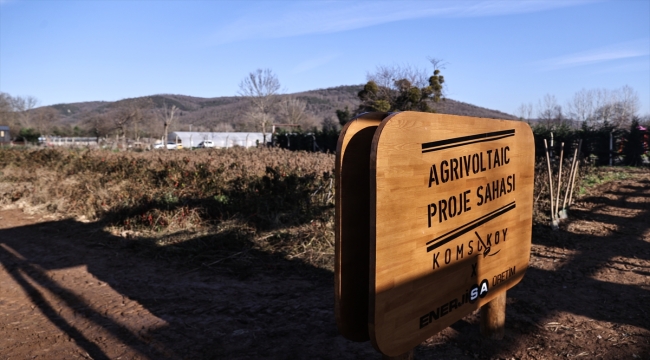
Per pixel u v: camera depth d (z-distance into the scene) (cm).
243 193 926
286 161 1325
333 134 3200
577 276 557
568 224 829
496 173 326
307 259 645
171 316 473
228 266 633
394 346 239
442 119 264
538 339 391
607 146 2200
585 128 2341
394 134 228
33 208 1076
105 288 564
